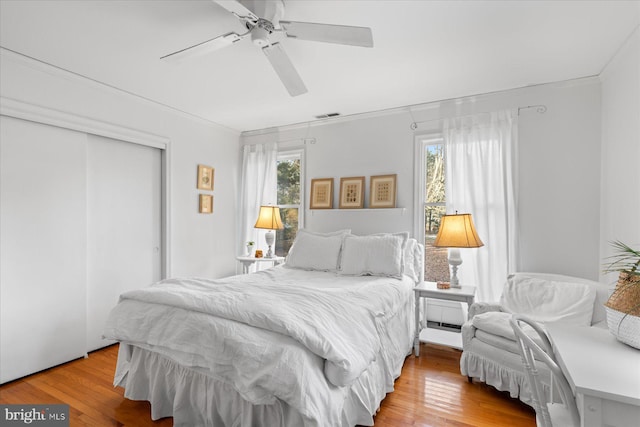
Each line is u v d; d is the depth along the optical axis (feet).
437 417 6.30
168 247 11.78
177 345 5.53
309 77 9.05
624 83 7.20
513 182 9.59
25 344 8.05
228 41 5.94
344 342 5.13
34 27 6.72
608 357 3.71
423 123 11.18
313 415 4.28
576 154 9.00
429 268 11.29
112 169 10.27
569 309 7.13
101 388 7.50
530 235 9.50
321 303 5.84
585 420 3.07
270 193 14.10
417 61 8.09
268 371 4.57
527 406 6.68
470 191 10.09
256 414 5.05
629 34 6.79
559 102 9.23
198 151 13.05
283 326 4.88
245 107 11.67
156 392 6.20
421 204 11.25
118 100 10.15
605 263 8.26
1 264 7.68
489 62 8.12
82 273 9.25
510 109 9.76
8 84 7.73
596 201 8.74
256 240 14.58
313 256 10.69
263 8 5.34
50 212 8.57
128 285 10.67
